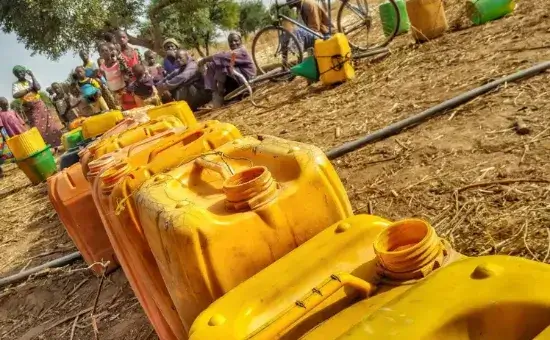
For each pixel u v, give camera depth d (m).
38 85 13.76
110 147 3.95
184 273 2.05
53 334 4.45
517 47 6.22
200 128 3.07
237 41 10.40
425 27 8.21
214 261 2.02
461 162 4.08
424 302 1.28
